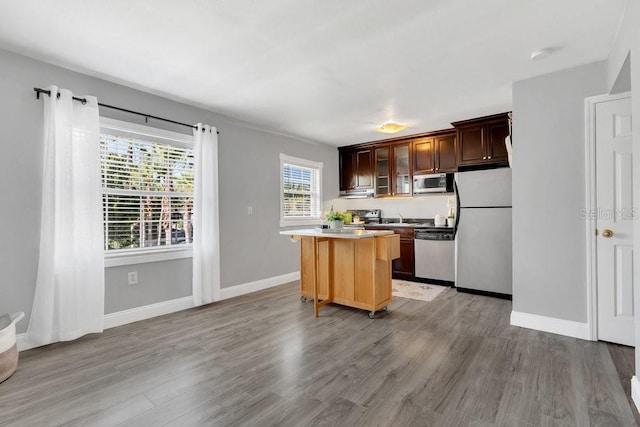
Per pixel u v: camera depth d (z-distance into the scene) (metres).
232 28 2.15
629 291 2.51
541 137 2.84
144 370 2.20
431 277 4.70
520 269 2.96
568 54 2.48
